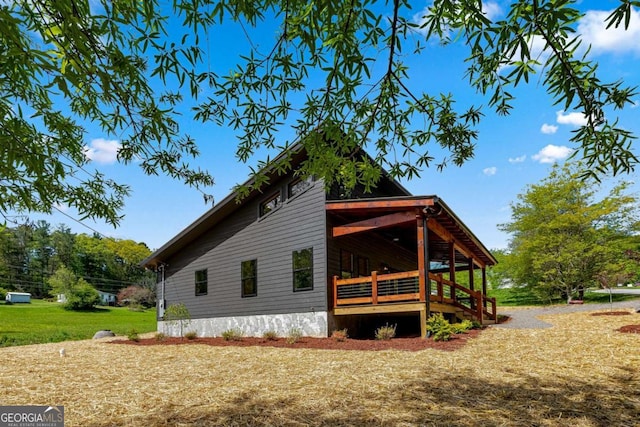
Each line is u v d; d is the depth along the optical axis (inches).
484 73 106.7
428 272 387.5
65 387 219.8
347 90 110.9
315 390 195.3
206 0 88.3
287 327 466.0
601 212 780.0
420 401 171.9
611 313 510.6
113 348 404.8
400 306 394.0
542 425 141.9
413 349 311.4
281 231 491.8
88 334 764.6
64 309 1577.3
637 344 278.8
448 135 142.0
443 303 436.5
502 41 88.0
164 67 94.4
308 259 457.7
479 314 505.0
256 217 525.0
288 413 161.8
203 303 568.7
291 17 97.6
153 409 173.6
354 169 153.0
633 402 163.9
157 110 96.0
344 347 346.3
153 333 673.0
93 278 2201.0
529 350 282.8
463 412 156.7
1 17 63.4
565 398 172.1
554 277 853.8
